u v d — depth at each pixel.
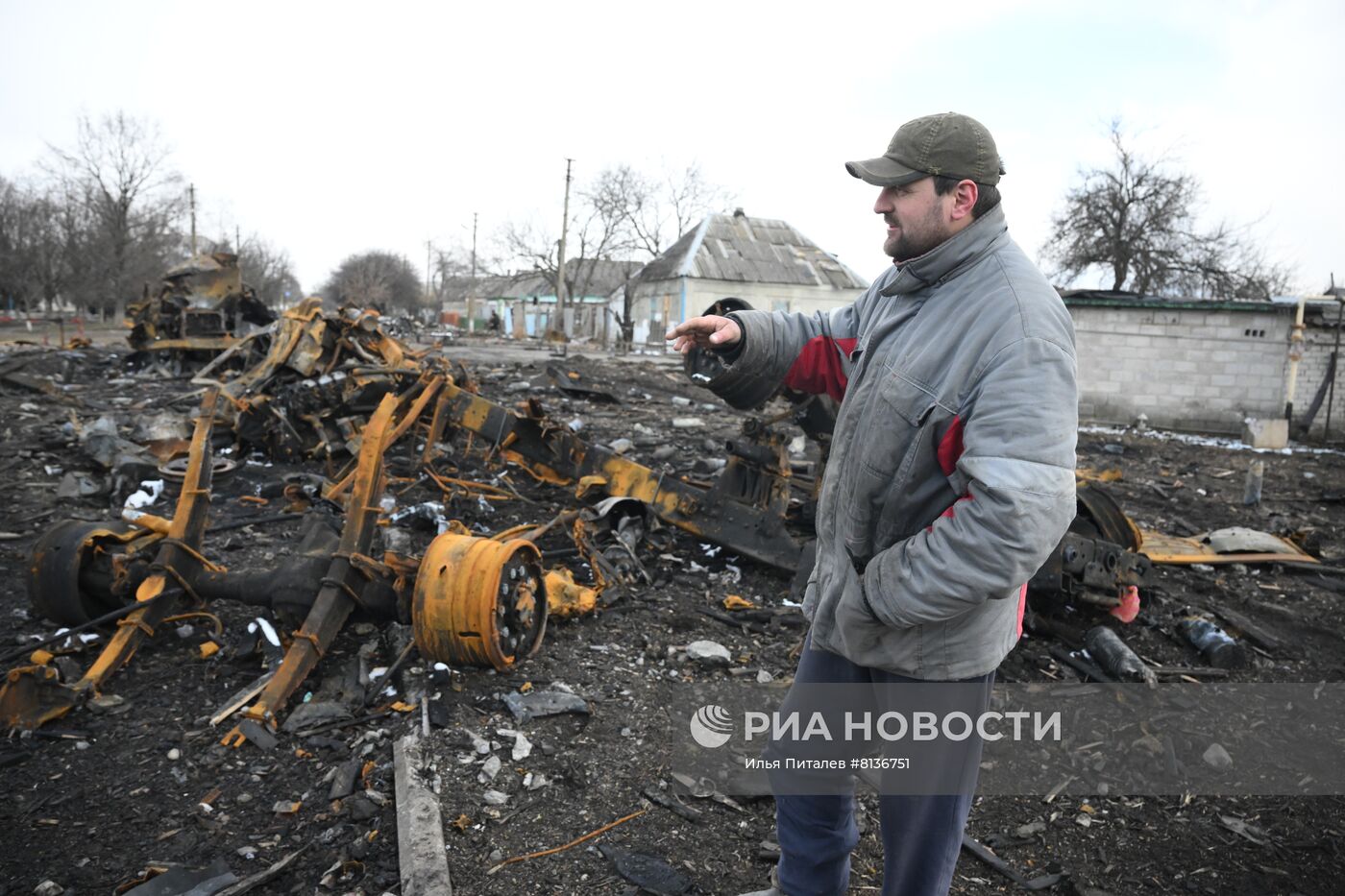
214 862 2.73
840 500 2.06
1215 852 3.06
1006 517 1.67
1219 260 26.39
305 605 3.97
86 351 16.94
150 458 7.69
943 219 1.88
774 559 5.24
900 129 1.94
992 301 1.82
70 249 45.84
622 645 4.37
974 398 1.79
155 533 4.29
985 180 1.86
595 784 3.20
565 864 2.78
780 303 37.75
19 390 11.16
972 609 1.88
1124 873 2.93
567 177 40.38
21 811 2.98
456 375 7.21
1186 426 17.16
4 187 46.03
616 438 10.04
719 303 2.56
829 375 2.40
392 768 3.21
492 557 3.76
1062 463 1.71
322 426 7.88
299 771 3.24
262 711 3.51
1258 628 5.07
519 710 3.60
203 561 4.22
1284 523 8.24
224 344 13.79
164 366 13.98
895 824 2.03
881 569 1.88
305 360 8.10
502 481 7.17
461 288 71.75
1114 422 17.42
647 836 2.93
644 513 5.82
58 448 8.26
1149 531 7.18
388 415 4.23
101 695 3.72
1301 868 2.98
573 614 4.58
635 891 2.67
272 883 2.67
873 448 1.94
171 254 50.59
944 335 1.86
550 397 12.96
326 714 3.55
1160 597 5.47
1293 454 14.05
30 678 3.50
